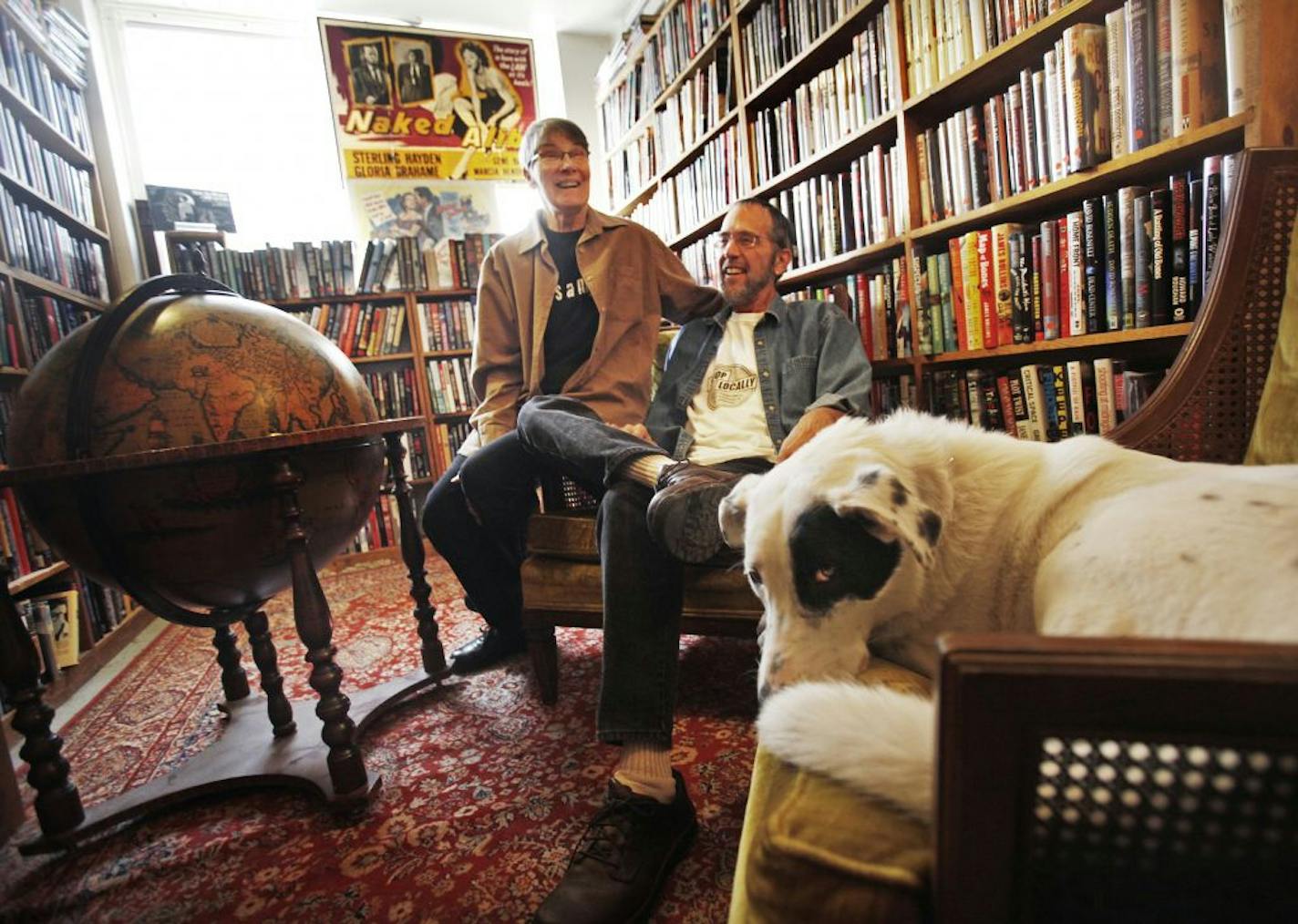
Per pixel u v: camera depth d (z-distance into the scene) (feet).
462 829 3.49
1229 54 3.43
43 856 3.61
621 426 5.37
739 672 5.15
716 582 4.23
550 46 12.89
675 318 6.16
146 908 3.14
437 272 11.44
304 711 4.93
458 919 2.86
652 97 10.50
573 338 5.71
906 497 1.94
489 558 5.53
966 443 2.21
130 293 3.44
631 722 3.11
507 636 5.76
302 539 3.60
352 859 3.34
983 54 4.92
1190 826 1.05
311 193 11.99
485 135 12.48
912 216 5.78
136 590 3.54
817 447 2.24
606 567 3.34
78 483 3.12
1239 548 1.43
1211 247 3.70
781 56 7.27
